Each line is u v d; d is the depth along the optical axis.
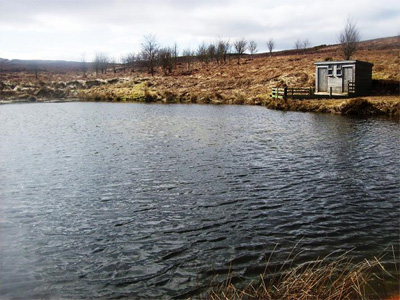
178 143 22.30
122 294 7.43
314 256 8.58
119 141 23.47
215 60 91.75
